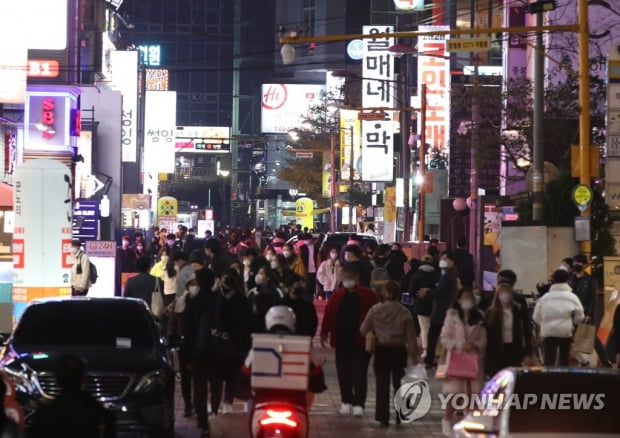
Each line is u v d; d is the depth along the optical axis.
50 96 88.25
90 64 121.81
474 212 62.56
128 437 25.70
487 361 26.91
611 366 32.28
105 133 120.00
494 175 76.50
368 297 27.97
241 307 26.17
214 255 35.12
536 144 44.81
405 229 85.88
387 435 25.78
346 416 28.27
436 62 99.19
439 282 36.94
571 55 72.69
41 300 25.78
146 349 24.14
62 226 39.44
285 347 19.09
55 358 23.12
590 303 34.38
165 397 23.20
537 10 43.66
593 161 41.09
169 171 147.12
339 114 145.88
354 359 27.97
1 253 68.31
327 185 155.00
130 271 54.47
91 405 14.43
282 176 166.62
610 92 44.41
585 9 40.91
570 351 30.72
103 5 142.50
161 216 114.31
